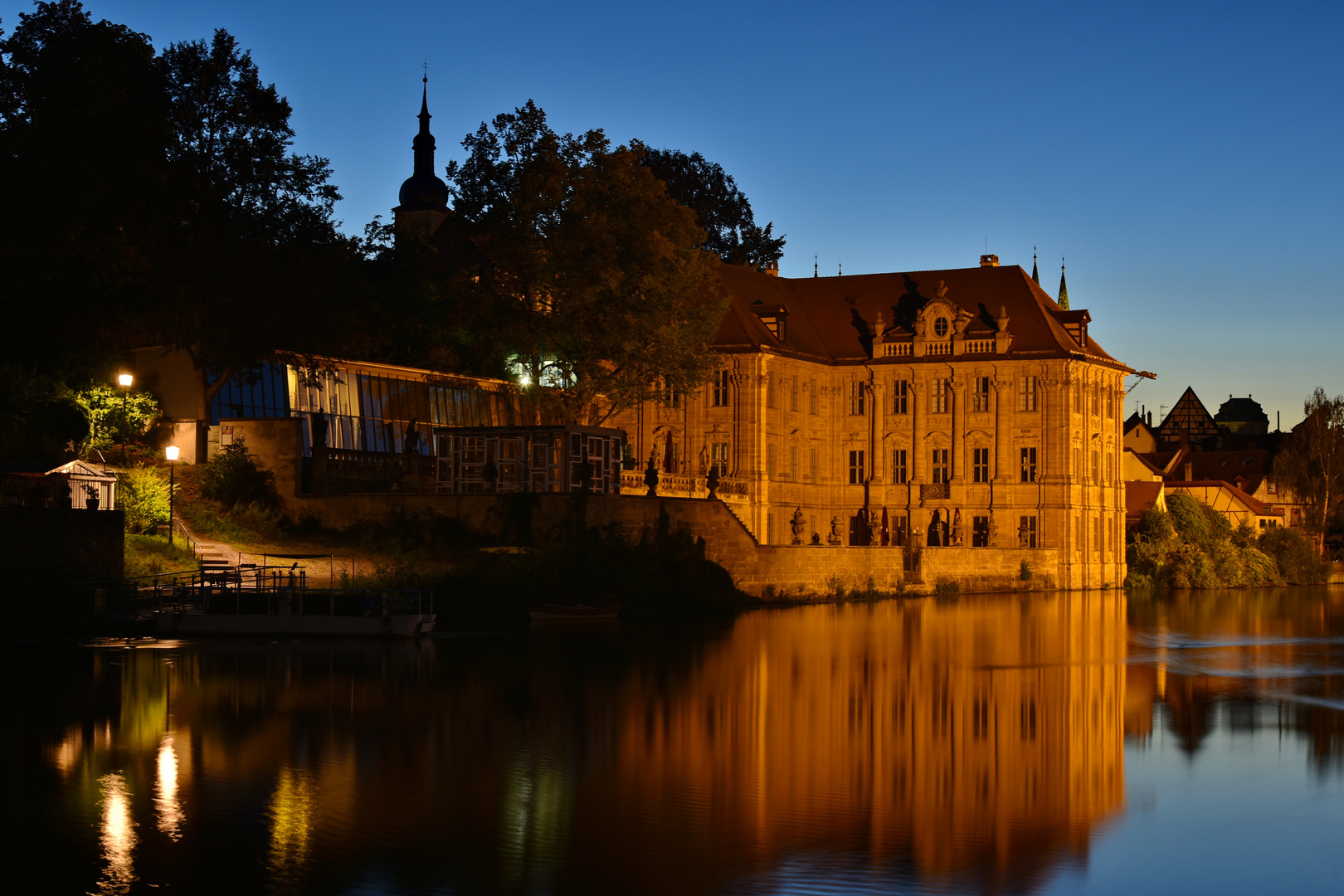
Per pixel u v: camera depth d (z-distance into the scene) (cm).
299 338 7306
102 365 6981
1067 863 2308
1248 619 7869
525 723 3444
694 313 8838
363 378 8531
